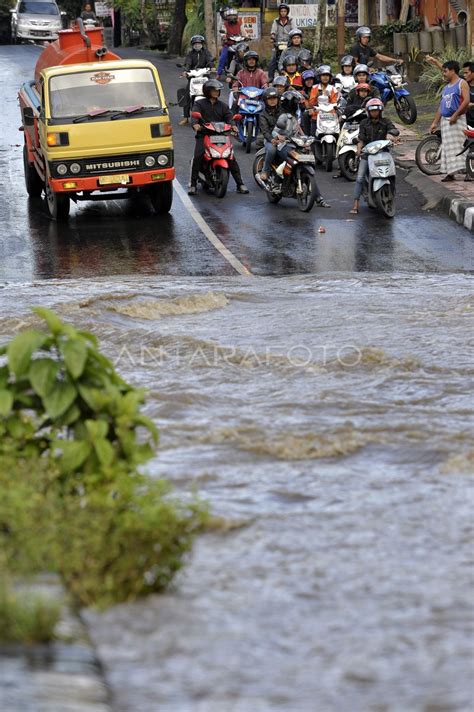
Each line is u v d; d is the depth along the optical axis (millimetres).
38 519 9898
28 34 127562
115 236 39844
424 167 49312
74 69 43531
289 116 44031
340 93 57406
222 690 7633
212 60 67250
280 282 31172
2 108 70938
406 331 23516
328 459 14727
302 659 8172
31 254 36906
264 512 12227
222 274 32938
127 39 136125
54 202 42844
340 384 19016
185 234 39875
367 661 8125
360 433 15820
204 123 47344
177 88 82500
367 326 24172
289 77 61000
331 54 89375
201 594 9609
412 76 79250
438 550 10727
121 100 43219
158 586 9742
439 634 8633
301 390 18609
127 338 22812
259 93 59062
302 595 9547
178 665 8062
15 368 11430
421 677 7844
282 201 46281
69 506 10109
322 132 52938
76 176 42250
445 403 17781
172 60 104312
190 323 25109
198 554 10719
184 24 112688
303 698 7512
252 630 8734
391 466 14328
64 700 7230
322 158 54281
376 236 38688
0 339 23688
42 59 48906
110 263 35156
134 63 43969
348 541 11039
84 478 11133
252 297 28562
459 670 7961
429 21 87562
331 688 7672
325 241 38031
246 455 14945
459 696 7531
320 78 54031
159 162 42812
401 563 10352
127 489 10312
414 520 11750
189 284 30859
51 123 42281
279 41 71312
